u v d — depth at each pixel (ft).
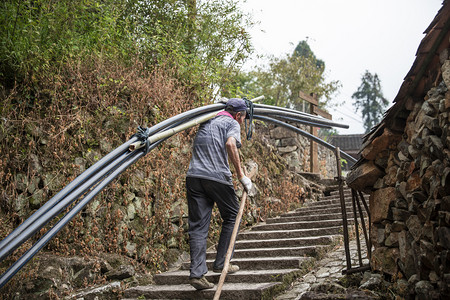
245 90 38.91
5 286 11.66
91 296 12.11
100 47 17.16
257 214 20.45
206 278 12.17
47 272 12.18
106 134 15.42
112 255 13.82
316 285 10.81
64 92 14.88
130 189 15.14
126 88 16.44
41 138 14.14
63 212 13.53
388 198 10.02
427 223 8.11
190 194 11.40
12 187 13.12
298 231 16.11
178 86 18.56
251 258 13.75
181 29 20.57
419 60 8.44
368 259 11.93
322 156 35.45
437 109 8.06
